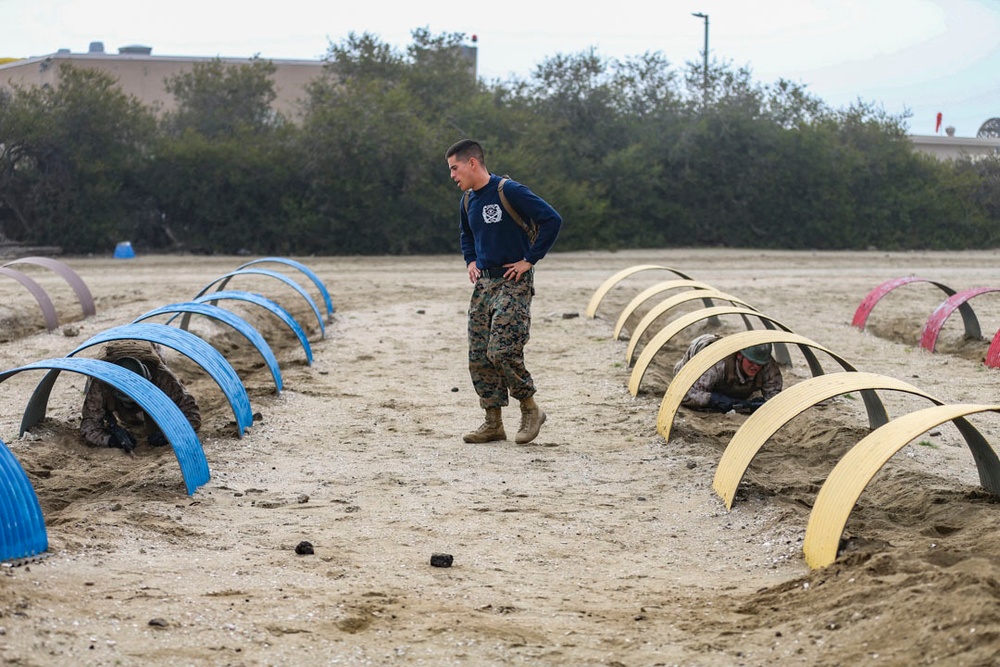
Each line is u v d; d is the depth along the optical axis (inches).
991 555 197.6
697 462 306.0
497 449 330.0
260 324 607.2
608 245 1400.1
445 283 850.1
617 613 188.2
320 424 363.3
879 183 1540.4
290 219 1239.5
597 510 263.9
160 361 343.0
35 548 207.9
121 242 1194.0
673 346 569.3
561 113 1496.1
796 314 688.4
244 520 250.2
